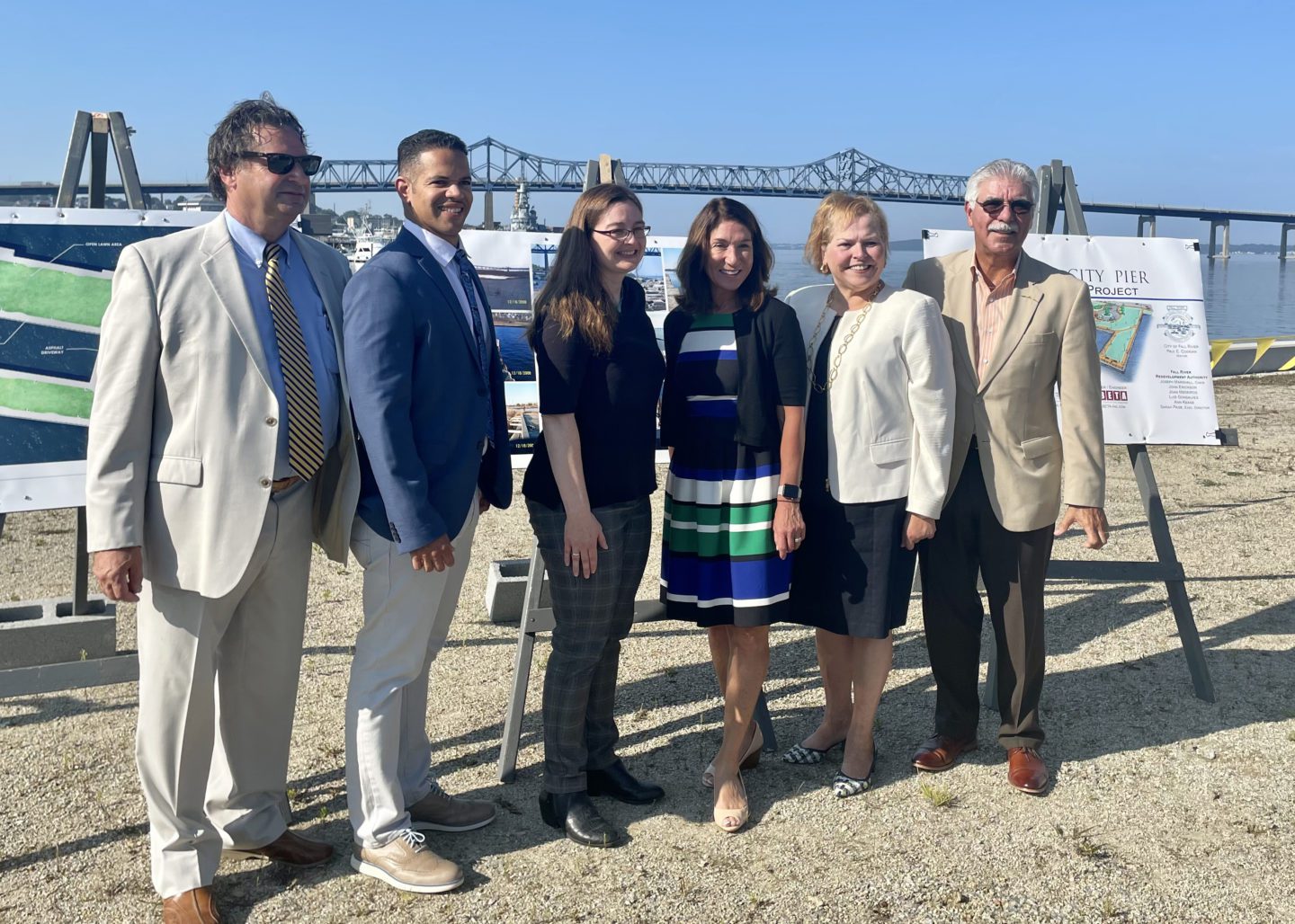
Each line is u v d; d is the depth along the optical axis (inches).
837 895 83.3
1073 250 136.9
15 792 100.0
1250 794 100.0
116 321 75.5
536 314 89.2
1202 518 216.2
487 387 88.0
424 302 81.7
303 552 84.7
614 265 86.6
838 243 94.5
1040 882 85.2
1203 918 80.0
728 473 92.0
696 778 104.7
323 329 84.7
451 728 117.5
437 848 91.0
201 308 77.0
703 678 133.5
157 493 77.0
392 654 85.0
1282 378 473.7
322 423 82.7
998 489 100.7
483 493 94.0
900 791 101.8
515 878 86.1
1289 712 119.5
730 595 92.4
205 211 114.8
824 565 97.3
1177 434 130.6
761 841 92.0
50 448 106.4
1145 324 135.3
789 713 122.7
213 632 79.6
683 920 80.0
